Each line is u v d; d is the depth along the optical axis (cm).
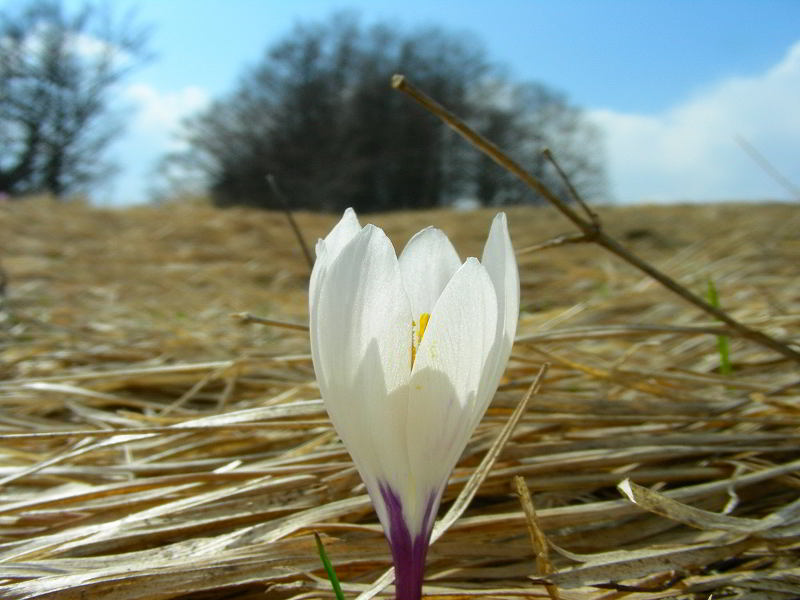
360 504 14
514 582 13
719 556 13
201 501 15
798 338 24
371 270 9
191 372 27
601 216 103
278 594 13
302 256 76
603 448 17
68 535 14
